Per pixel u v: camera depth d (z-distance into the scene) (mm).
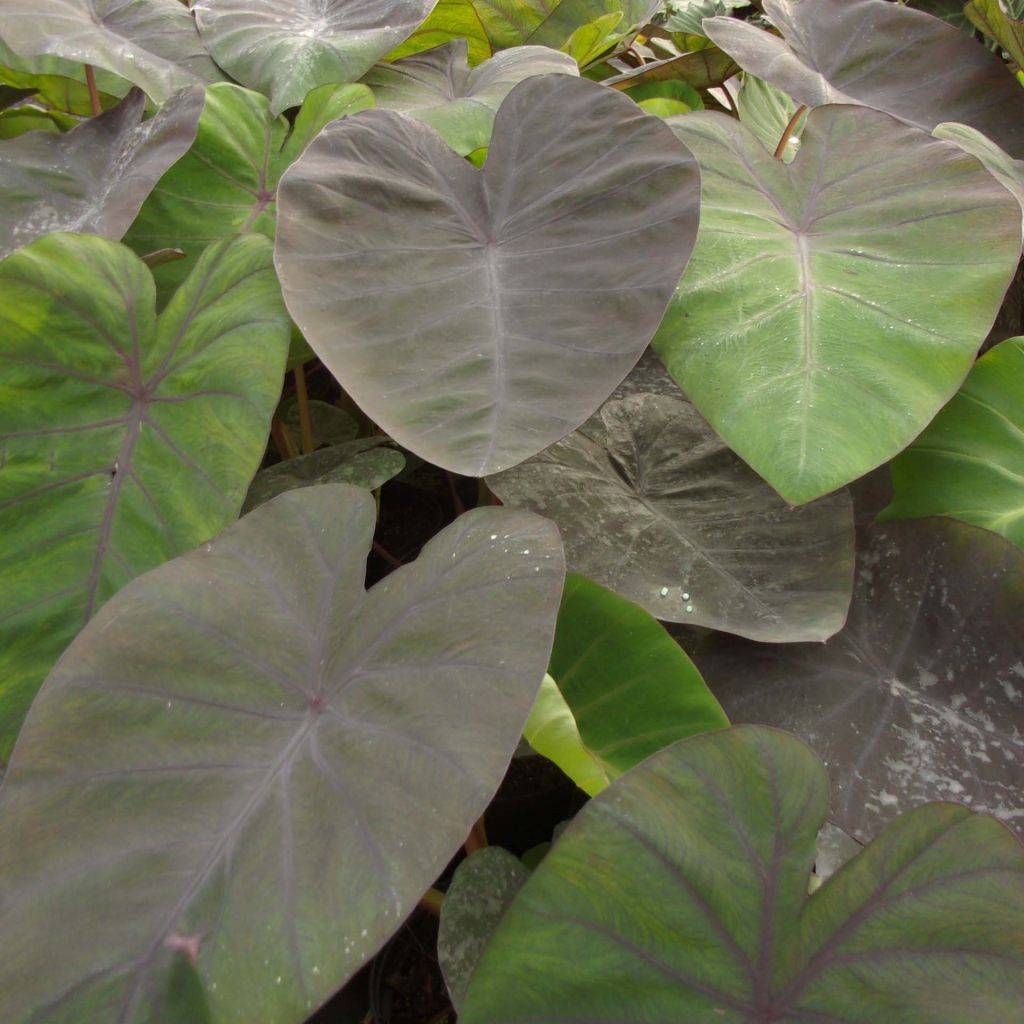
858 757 666
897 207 717
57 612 653
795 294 676
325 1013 766
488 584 564
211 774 526
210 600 580
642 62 1396
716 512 766
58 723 532
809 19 999
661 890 503
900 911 505
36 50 879
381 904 472
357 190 699
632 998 491
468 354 631
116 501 674
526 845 872
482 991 486
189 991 464
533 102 756
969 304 659
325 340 627
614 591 686
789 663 704
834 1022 491
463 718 516
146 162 792
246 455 658
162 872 493
